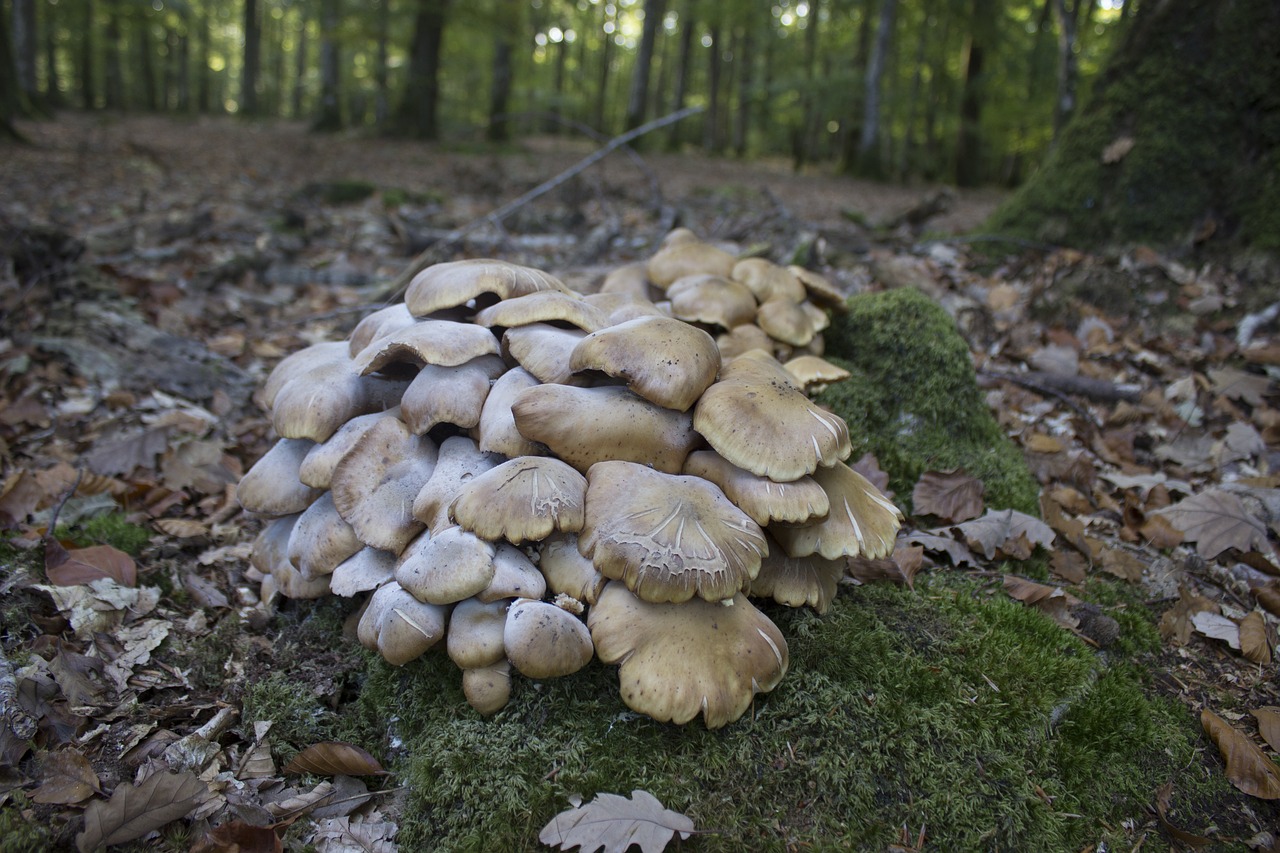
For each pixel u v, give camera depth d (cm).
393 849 53
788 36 711
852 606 63
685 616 52
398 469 58
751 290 82
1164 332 123
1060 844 51
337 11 515
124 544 75
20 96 422
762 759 53
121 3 665
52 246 129
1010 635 61
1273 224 127
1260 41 132
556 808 51
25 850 49
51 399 100
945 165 677
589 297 70
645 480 53
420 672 59
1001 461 82
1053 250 146
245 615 69
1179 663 65
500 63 537
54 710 57
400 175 349
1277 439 93
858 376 86
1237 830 54
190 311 132
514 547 55
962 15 487
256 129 615
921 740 54
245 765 57
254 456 93
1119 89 145
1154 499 83
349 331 131
